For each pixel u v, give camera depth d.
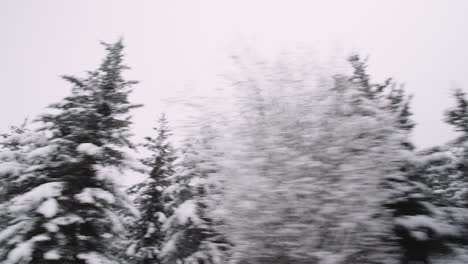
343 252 6.42
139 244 16.09
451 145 8.80
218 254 11.66
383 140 7.19
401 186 7.95
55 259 9.09
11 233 9.19
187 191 13.15
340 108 7.41
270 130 7.21
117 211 11.75
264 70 7.85
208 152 7.83
